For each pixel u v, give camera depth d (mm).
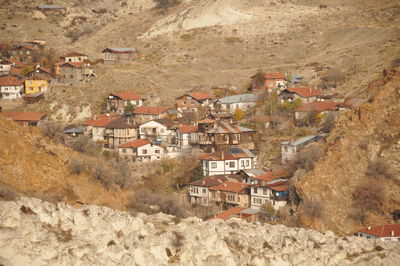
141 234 48438
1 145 66500
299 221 91375
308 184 95688
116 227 48125
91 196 72250
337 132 106312
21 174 65312
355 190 93812
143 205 82938
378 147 99688
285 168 111000
